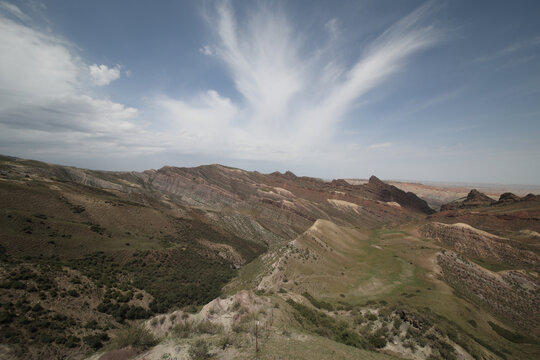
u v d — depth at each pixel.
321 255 78.44
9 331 31.52
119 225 99.88
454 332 30.36
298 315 28.92
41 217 74.19
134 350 18.88
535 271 85.25
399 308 34.25
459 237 116.56
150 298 56.34
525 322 52.03
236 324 22.09
